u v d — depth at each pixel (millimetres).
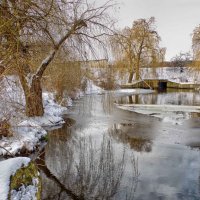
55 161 7336
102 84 13953
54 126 11422
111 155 7863
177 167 6953
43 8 4918
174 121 13109
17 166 3580
